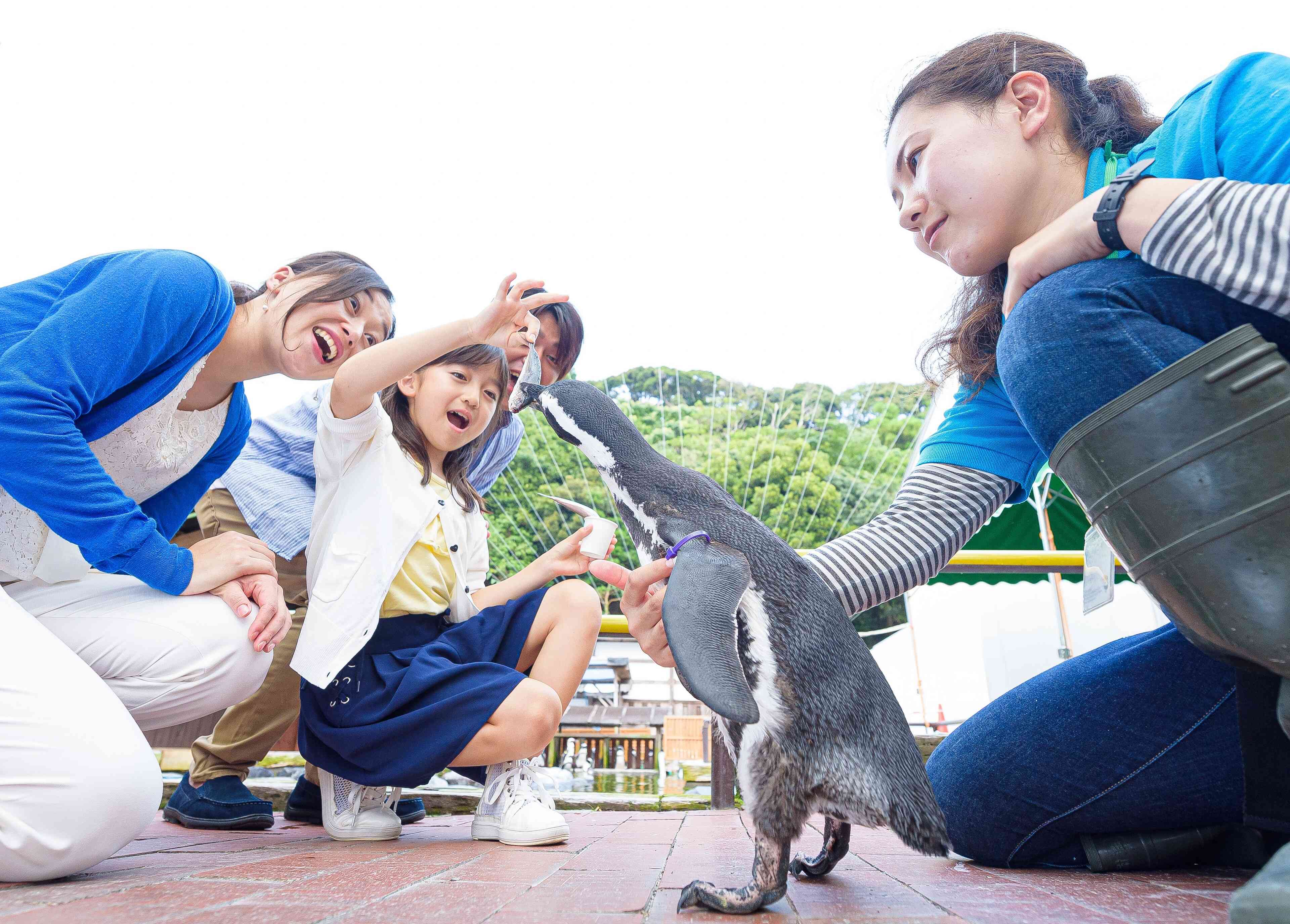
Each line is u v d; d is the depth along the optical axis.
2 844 1.63
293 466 3.44
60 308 2.01
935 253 2.08
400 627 2.66
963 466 2.20
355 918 1.28
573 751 12.15
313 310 2.39
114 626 2.13
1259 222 1.38
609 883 1.67
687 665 1.35
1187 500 1.35
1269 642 1.30
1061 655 6.60
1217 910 1.42
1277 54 1.71
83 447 1.96
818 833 2.86
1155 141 1.79
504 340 2.47
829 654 1.48
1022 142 1.88
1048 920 1.32
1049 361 1.58
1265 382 1.29
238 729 2.91
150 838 2.49
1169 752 1.94
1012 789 2.02
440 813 3.97
